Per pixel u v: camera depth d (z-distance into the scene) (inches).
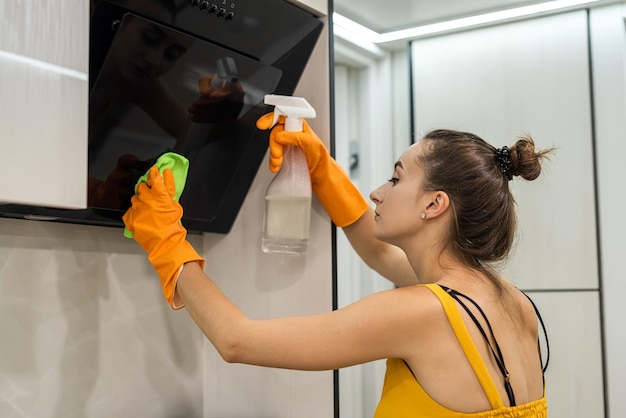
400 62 82.0
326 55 63.9
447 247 50.4
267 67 60.2
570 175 74.7
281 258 65.7
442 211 50.0
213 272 70.1
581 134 74.2
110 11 46.8
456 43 78.9
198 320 50.5
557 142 75.1
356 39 78.5
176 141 57.4
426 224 51.3
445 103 79.4
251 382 67.2
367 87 81.3
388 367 49.9
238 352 48.0
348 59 78.9
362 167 81.1
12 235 55.2
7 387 54.4
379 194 55.0
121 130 52.7
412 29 78.8
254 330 47.9
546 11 74.3
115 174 54.1
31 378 56.1
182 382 68.3
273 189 61.2
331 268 62.8
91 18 46.4
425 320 46.0
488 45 77.7
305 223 61.2
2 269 54.4
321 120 64.2
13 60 40.9
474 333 46.2
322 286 63.2
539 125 75.8
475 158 50.3
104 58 48.3
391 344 46.4
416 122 80.5
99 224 59.5
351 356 46.8
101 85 49.3
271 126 59.2
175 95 54.5
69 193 44.2
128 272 64.2
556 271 75.2
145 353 65.2
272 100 59.7
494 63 77.4
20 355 55.4
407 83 81.7
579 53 74.2
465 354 45.8
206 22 52.6
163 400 66.4
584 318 74.0
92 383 60.5
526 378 48.9
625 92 72.5
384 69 82.0
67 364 58.7
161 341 66.6
